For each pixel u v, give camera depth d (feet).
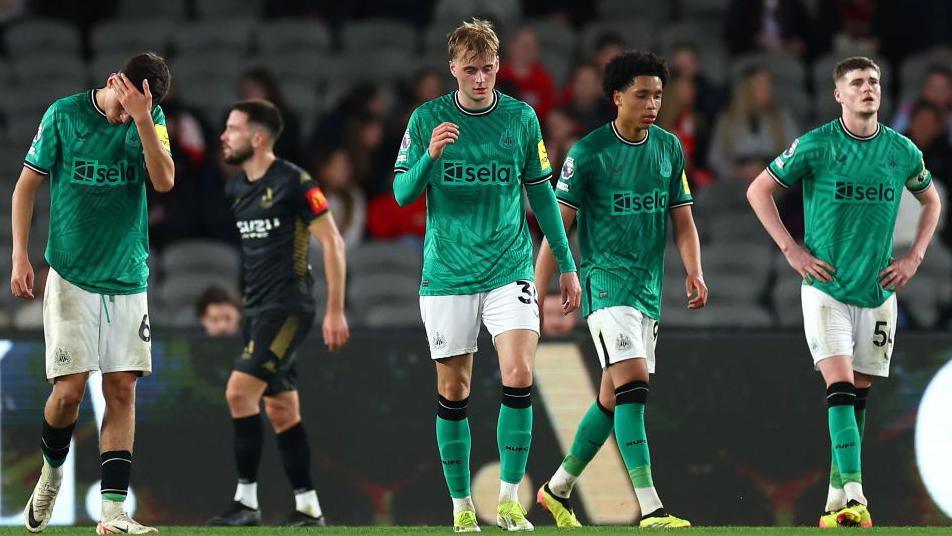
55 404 71.31
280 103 145.79
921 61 172.55
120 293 71.56
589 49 172.86
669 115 152.05
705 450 95.20
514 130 74.13
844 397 80.33
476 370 95.45
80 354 70.59
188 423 95.20
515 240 74.18
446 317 73.87
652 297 81.10
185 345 95.81
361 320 136.56
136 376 72.38
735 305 138.21
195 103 164.66
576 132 143.95
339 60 171.01
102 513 71.56
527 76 154.92
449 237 73.97
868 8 175.01
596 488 94.32
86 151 70.44
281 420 92.17
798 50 172.35
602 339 80.33
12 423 93.81
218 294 108.06
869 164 81.56
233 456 95.04
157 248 143.02
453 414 75.10
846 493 79.51
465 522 74.49
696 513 94.68
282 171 91.45
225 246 142.82
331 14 180.86
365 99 149.48
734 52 171.32
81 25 180.75
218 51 172.04
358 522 95.14
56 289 71.00
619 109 80.74
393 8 181.68
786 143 153.17
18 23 177.27
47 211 151.74
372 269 141.79
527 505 94.53
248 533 75.36
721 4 179.83
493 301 73.82
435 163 73.56
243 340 92.27
